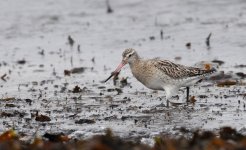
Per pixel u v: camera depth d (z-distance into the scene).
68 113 15.29
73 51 23.77
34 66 21.77
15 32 26.45
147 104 16.09
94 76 19.98
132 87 18.23
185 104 15.95
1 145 10.63
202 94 16.95
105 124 14.18
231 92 16.97
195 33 24.86
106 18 27.66
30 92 17.94
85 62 22.09
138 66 16.61
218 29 24.94
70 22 27.45
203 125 13.83
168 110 15.37
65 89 18.12
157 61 16.42
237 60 21.23
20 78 20.00
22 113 15.20
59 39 25.45
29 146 10.94
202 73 16.39
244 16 26.20
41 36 25.94
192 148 10.31
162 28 25.81
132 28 26.14
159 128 13.70
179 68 16.17
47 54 23.48
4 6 29.30
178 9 27.89
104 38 25.17
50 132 13.54
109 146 10.20
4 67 21.72
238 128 13.41
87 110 15.52
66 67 21.47
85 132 13.37
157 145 10.94
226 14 26.69
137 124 14.13
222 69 19.92
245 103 15.69
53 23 27.39
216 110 15.12
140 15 27.67
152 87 16.59
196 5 28.08
